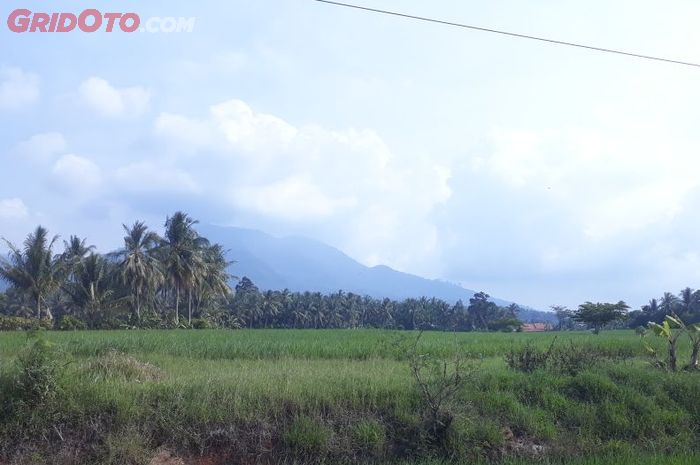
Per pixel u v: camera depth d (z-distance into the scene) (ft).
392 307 342.03
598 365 41.04
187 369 42.22
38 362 28.78
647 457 28.76
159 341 64.59
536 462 28.63
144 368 37.35
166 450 27.27
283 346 60.59
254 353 56.44
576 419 33.17
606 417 33.32
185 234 176.76
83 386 29.19
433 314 332.19
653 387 37.09
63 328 141.49
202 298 207.21
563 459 29.81
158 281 171.53
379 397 31.71
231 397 29.91
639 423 33.30
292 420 29.40
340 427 29.48
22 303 200.54
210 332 105.91
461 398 32.27
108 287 160.66
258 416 28.99
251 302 291.99
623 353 63.36
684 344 73.51
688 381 37.78
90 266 152.87
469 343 76.48
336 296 338.75
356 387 32.09
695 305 222.28
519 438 31.37
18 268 146.10
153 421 28.07
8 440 26.61
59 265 149.89
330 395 30.99
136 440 26.76
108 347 55.83
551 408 33.88
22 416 27.09
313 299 319.27
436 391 31.42
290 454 28.07
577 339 89.15
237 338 77.25
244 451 27.86
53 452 26.55
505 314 333.62
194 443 27.76
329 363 47.91
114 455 26.17
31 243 146.20
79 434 27.27
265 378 33.50
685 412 34.94
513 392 34.94
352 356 57.11
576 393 35.94
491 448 30.09
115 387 29.73
